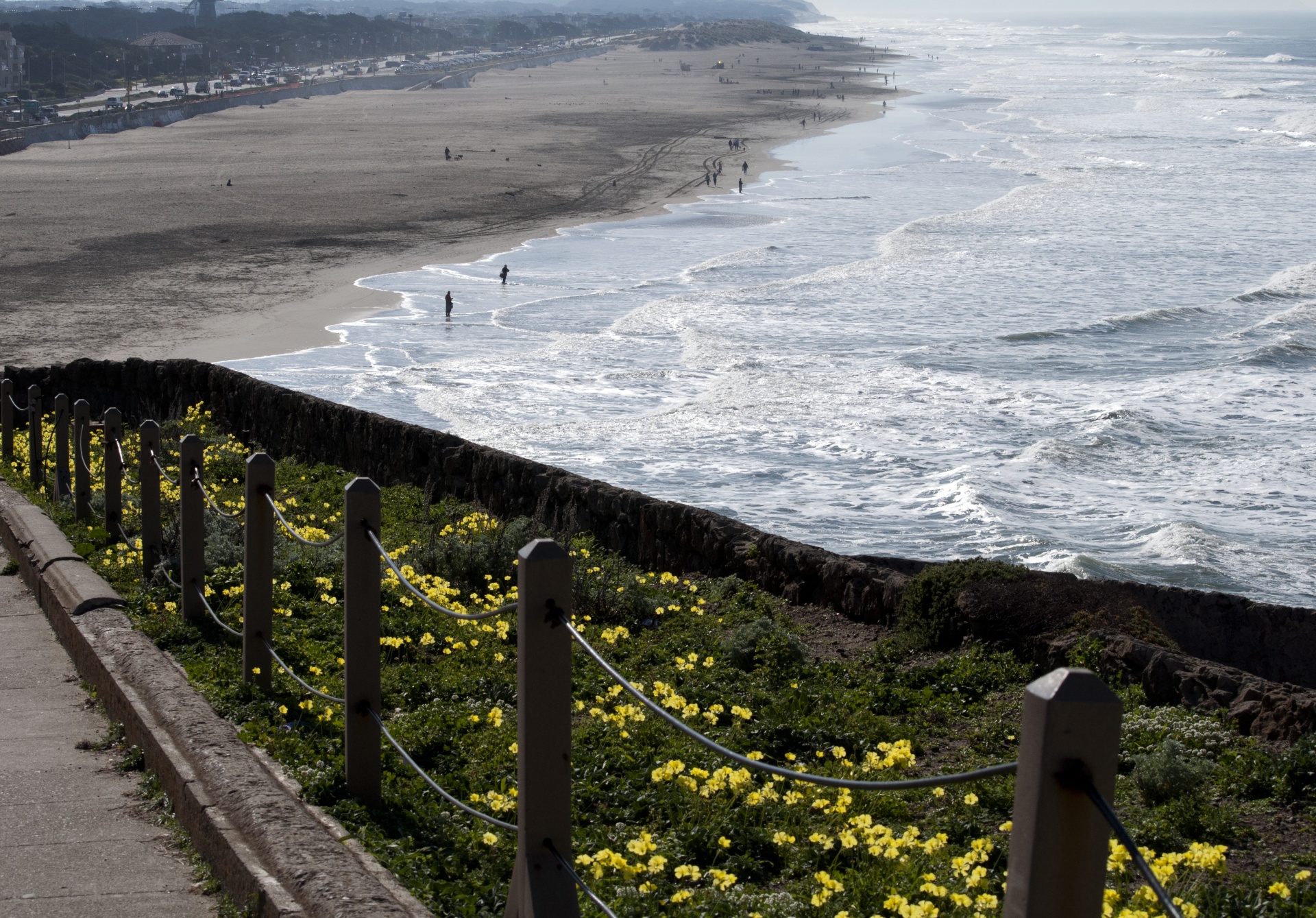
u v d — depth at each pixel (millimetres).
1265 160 82625
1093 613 7430
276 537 9039
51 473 11477
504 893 4074
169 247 53406
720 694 6520
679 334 35625
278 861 3885
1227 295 40094
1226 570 17719
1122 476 22500
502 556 8922
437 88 198000
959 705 6680
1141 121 117750
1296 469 22656
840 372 30250
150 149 100375
